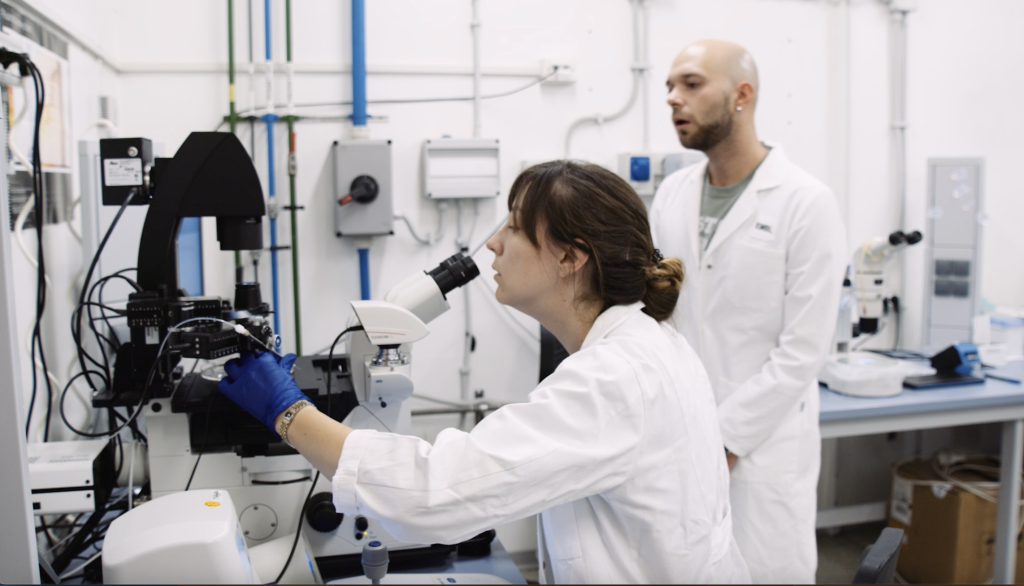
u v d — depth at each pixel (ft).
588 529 2.83
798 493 5.25
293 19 6.93
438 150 7.13
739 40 8.06
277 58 6.93
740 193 5.71
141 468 4.07
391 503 2.43
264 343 3.21
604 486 2.54
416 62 7.24
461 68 7.32
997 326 7.86
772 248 5.33
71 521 4.54
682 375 2.85
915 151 8.72
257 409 2.98
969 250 7.89
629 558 2.78
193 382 3.75
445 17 7.27
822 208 5.15
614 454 2.49
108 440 3.91
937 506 7.66
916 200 8.77
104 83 6.17
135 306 3.42
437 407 7.57
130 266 5.43
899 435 9.12
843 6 8.22
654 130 7.96
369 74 7.15
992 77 8.81
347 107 7.13
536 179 2.91
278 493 3.64
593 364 2.65
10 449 2.35
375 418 3.68
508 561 4.24
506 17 7.43
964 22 8.64
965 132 8.84
